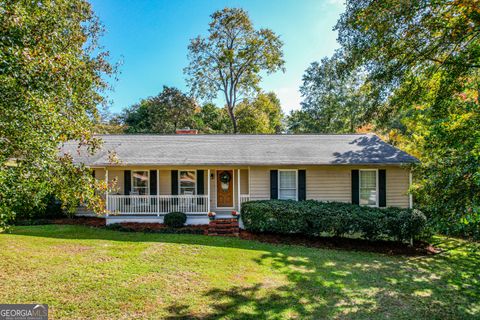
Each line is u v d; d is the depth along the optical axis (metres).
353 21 10.64
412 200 12.42
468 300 6.08
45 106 4.32
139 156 12.88
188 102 32.97
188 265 7.34
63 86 4.86
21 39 4.50
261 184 13.01
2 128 4.00
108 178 13.97
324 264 8.06
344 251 9.62
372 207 11.46
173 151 13.61
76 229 11.28
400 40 10.29
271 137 15.91
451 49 10.48
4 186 3.97
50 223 12.67
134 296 5.53
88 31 15.07
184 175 14.23
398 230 10.13
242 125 30.88
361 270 7.72
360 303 5.72
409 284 6.87
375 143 14.24
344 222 10.32
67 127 4.95
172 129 32.53
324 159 12.35
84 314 4.82
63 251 8.13
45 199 13.07
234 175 14.21
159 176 14.12
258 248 9.28
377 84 12.20
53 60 4.53
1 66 3.98
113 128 29.80
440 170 6.27
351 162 11.98
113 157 8.06
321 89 31.11
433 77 11.53
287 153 13.18
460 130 6.50
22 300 5.21
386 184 12.62
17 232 10.44
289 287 6.31
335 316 5.14
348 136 15.70
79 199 5.61
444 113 10.02
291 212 10.82
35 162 4.36
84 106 6.24
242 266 7.48
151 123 32.50
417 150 12.45
